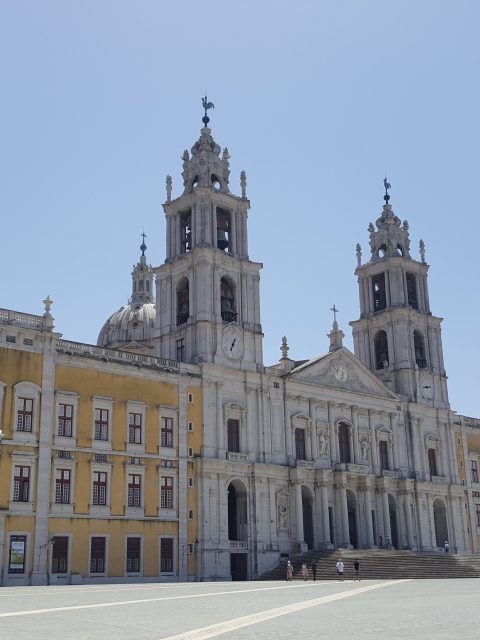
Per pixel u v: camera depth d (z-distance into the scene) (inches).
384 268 3555.6
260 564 2578.7
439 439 3398.1
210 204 2854.3
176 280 2851.9
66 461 2203.5
